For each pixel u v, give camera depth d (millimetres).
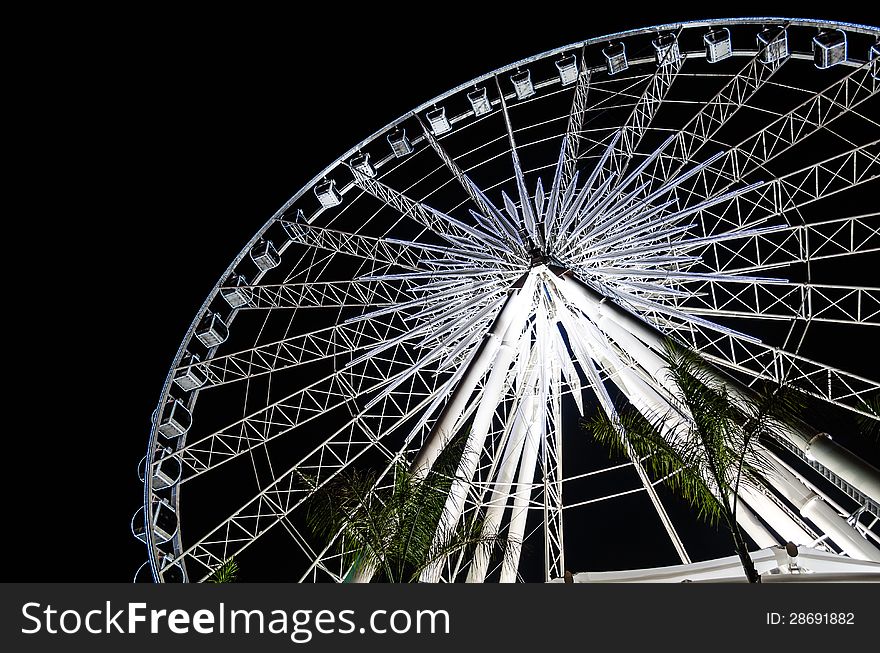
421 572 15156
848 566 15328
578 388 21031
